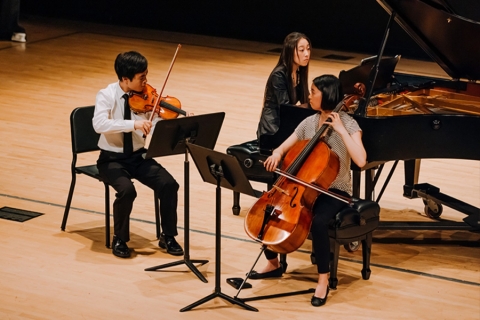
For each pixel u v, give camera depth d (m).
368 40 20.00
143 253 7.92
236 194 8.98
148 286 7.18
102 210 9.02
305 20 20.52
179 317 6.61
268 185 8.51
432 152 7.66
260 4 20.91
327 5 20.16
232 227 8.68
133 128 7.50
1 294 6.89
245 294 7.10
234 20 21.34
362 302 7.02
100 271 7.45
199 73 16.66
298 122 7.64
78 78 15.70
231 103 14.16
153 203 9.31
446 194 10.02
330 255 7.16
